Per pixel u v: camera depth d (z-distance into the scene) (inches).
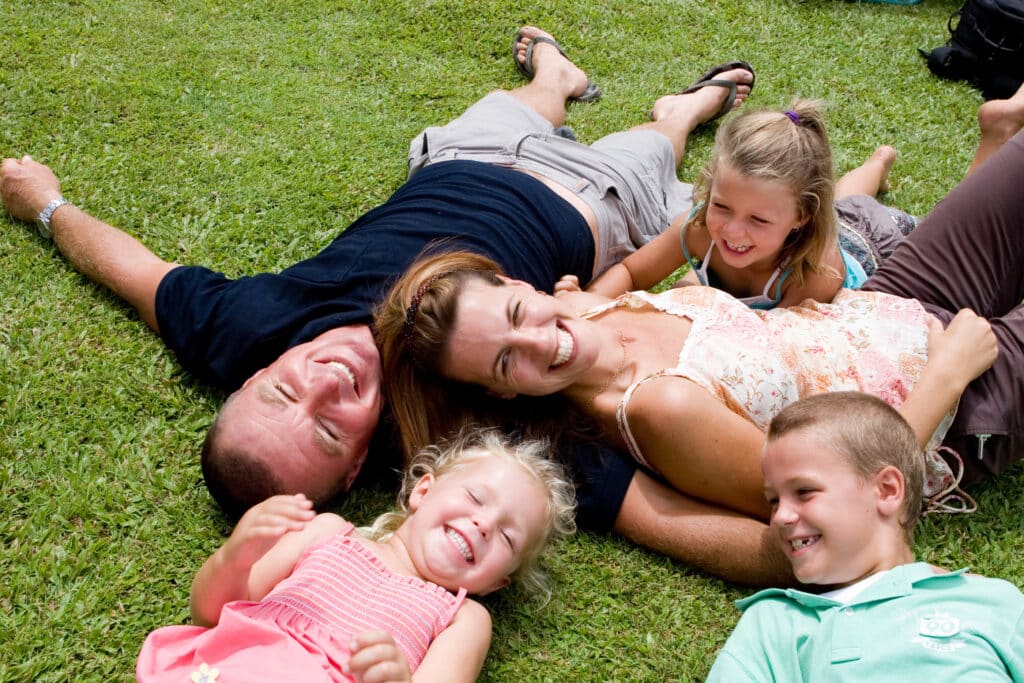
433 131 138.7
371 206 137.1
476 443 99.9
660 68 169.3
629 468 99.3
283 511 82.2
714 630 92.0
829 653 77.7
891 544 83.9
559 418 101.5
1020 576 97.6
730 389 97.8
